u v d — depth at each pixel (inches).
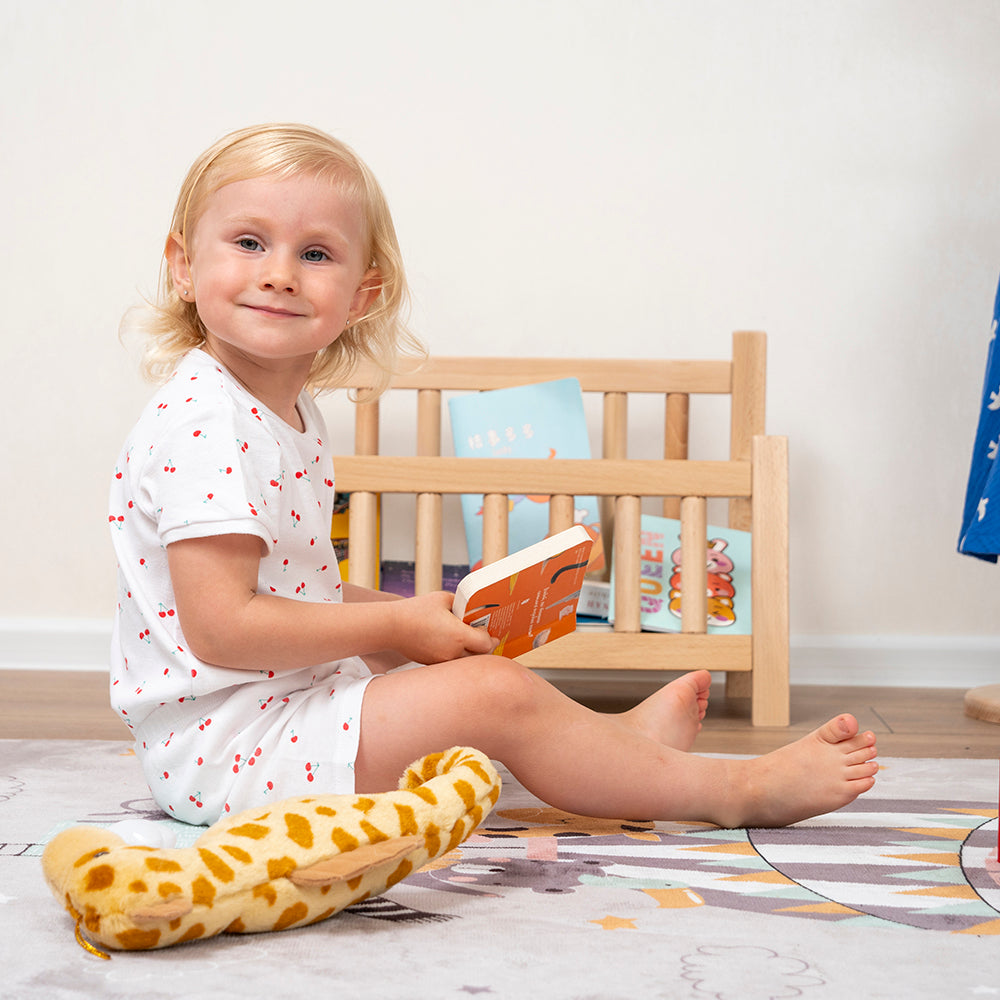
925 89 70.2
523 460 57.3
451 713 29.0
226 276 30.9
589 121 70.7
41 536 70.7
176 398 30.7
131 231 70.8
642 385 65.5
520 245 70.6
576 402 64.8
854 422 70.2
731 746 48.3
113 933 21.0
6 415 70.8
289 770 29.5
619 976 20.2
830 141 70.3
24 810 32.8
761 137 70.5
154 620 30.5
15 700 57.0
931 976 20.3
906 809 34.5
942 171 70.1
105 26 70.7
